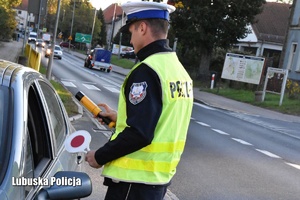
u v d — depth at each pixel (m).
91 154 2.47
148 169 2.45
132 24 2.68
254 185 6.74
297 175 7.80
